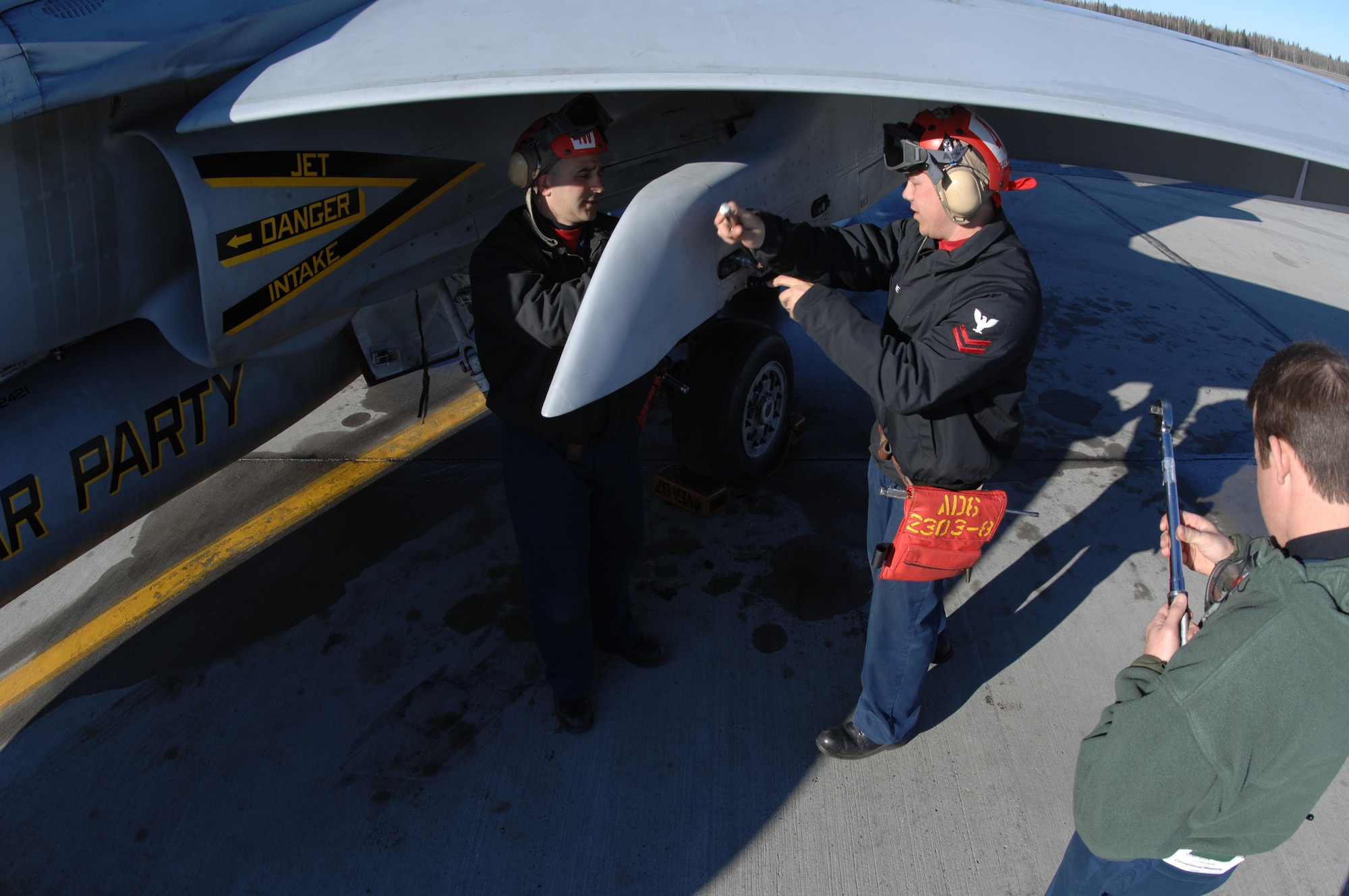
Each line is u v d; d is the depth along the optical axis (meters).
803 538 3.25
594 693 2.60
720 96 3.32
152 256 2.15
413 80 1.71
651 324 1.89
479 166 2.68
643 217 1.86
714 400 3.05
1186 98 1.88
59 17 1.70
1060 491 3.54
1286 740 0.93
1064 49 2.01
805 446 3.84
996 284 1.61
